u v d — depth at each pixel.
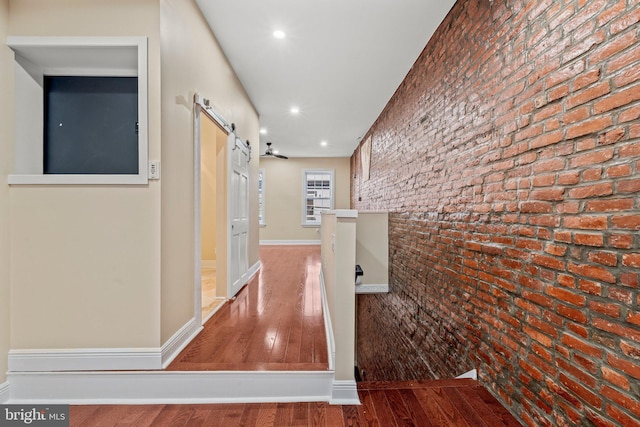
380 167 4.88
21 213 1.76
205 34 2.50
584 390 1.22
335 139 6.58
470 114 2.09
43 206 1.77
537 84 1.48
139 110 1.78
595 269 1.18
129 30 1.79
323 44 2.88
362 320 5.19
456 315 2.26
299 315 2.67
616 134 1.11
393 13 2.42
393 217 3.98
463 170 2.18
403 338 3.45
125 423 1.56
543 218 1.44
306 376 1.76
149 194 1.79
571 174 1.29
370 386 1.91
